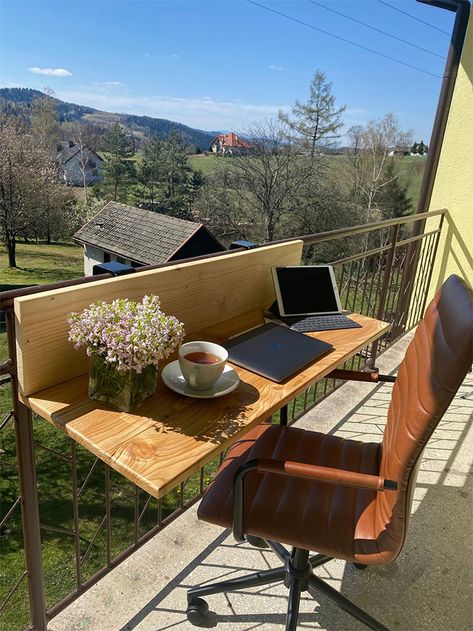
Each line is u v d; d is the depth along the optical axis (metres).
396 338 3.14
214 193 14.63
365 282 2.59
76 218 19.12
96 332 0.84
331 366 1.17
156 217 15.60
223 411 0.91
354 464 1.14
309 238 1.77
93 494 3.69
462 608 1.27
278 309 1.47
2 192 15.55
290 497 1.02
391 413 1.06
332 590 1.15
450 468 1.83
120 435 0.80
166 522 1.49
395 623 1.21
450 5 2.77
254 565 1.38
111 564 1.32
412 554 1.44
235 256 1.40
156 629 1.17
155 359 0.85
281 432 1.26
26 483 1.01
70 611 1.21
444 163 3.06
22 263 16.67
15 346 0.88
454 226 3.08
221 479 1.08
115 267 1.09
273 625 1.19
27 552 1.08
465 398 2.39
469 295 0.86
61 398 0.90
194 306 1.30
